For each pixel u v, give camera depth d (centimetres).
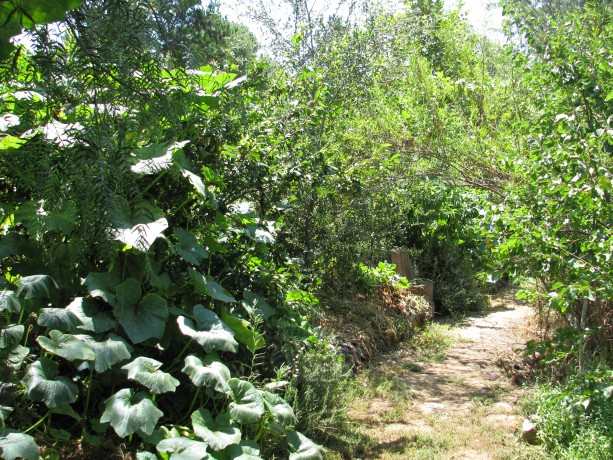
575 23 559
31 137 257
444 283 1090
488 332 894
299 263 605
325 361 516
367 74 801
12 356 327
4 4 169
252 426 399
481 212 636
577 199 450
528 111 695
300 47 856
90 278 376
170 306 427
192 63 250
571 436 454
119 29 223
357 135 784
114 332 384
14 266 386
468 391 617
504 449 467
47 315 346
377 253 938
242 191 516
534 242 477
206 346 376
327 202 756
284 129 611
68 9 176
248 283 497
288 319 521
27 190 398
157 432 349
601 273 429
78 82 222
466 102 779
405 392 603
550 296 445
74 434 367
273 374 469
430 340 828
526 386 621
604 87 486
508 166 567
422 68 763
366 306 812
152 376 348
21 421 331
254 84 529
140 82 233
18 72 217
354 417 530
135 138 257
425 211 1074
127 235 352
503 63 811
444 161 720
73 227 341
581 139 460
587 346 597
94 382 377
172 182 447
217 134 478
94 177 211
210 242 461
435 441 479
